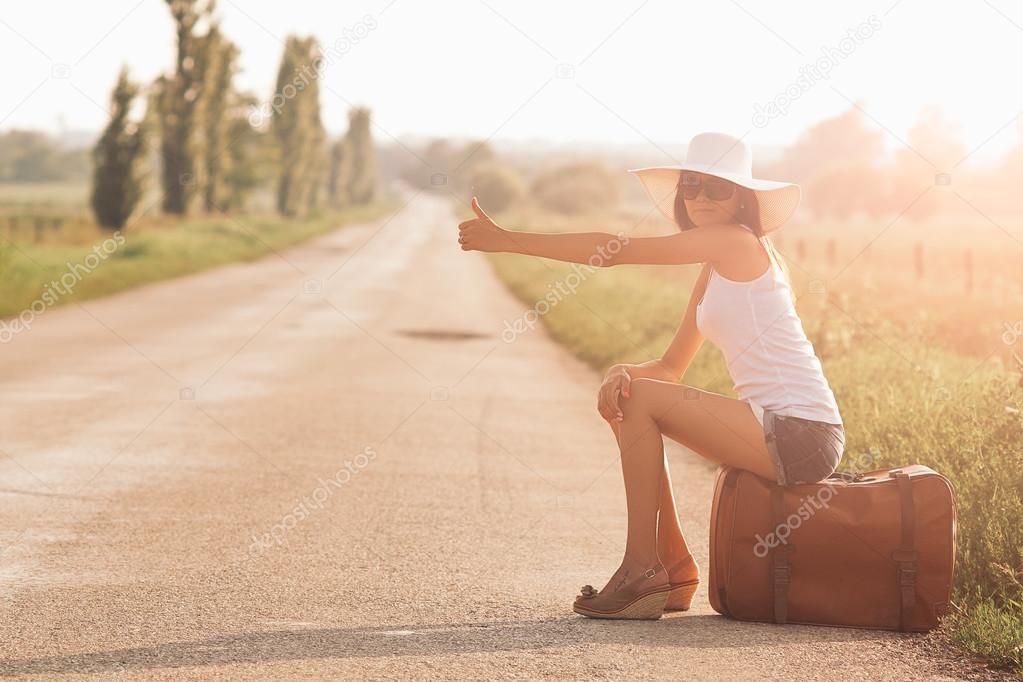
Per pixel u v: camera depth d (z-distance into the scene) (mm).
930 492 11570
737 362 11977
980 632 10852
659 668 10188
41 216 136000
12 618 11734
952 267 80562
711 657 10539
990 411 16906
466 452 23609
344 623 11695
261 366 38719
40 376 34750
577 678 9859
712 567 12141
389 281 91688
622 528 16812
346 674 9914
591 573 14094
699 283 12992
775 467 11727
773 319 11836
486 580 13664
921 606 11531
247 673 9930
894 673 10102
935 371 23188
